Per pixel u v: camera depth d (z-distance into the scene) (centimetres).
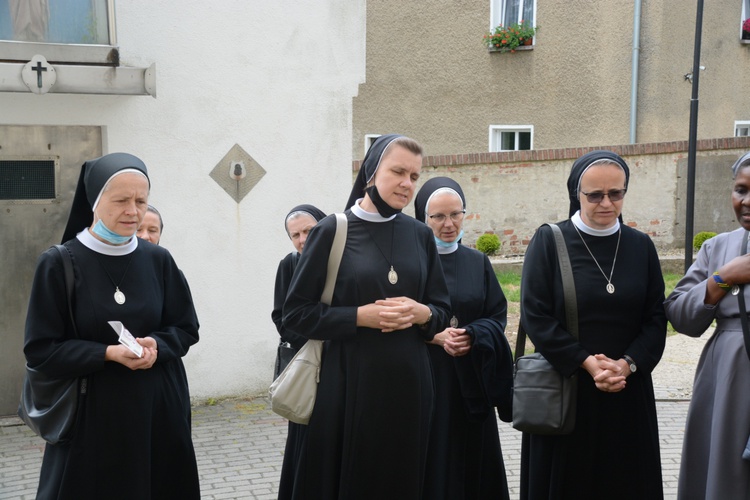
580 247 418
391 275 379
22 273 667
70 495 362
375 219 385
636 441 409
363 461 372
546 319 411
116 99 675
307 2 729
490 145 1789
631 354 404
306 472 382
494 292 475
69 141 671
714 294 397
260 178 728
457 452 443
